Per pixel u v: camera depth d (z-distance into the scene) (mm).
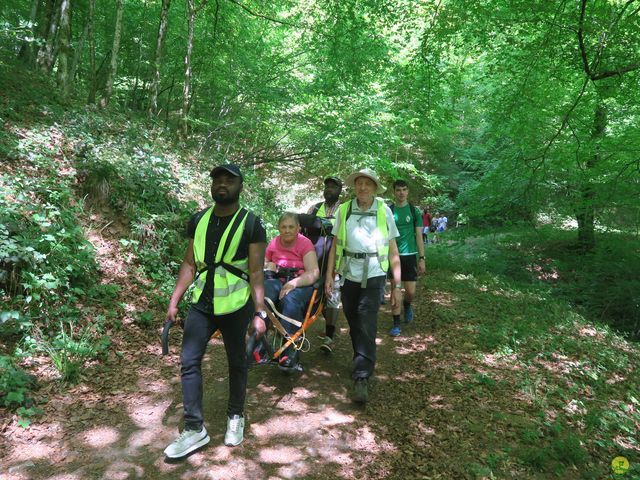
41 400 3254
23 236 4367
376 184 3854
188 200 7371
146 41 13266
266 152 13891
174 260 5922
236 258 2852
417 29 9789
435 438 3256
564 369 4684
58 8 10828
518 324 5891
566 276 10375
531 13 7715
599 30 6871
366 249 3807
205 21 12617
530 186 9727
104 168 6164
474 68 12039
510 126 9617
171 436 3086
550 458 3117
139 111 12750
